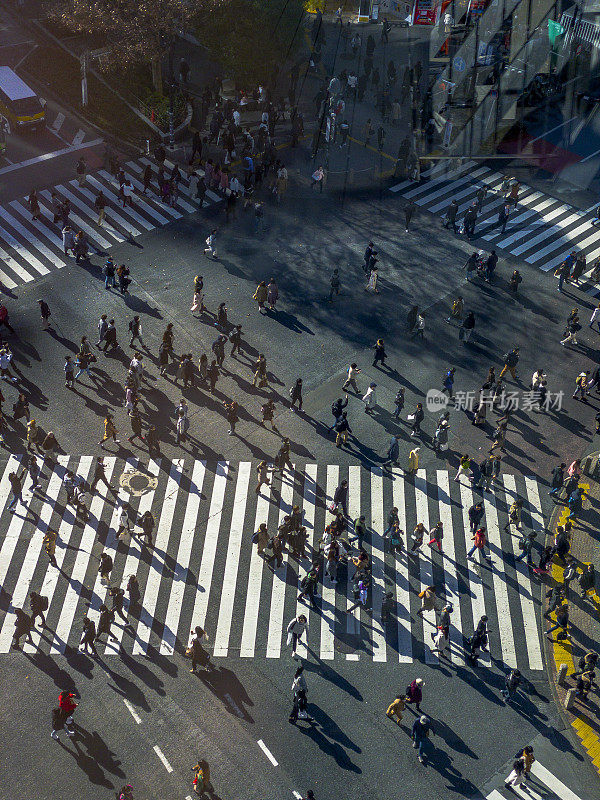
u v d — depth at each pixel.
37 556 32.38
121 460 35.75
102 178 50.91
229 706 28.22
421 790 26.41
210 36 56.56
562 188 50.00
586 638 30.88
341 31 62.72
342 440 36.50
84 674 28.94
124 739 27.28
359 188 51.16
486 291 44.75
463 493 35.25
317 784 26.42
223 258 45.91
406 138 51.00
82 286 43.84
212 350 40.16
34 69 58.38
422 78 52.56
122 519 33.12
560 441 37.59
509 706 28.70
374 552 33.09
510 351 41.06
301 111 56.69
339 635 30.34
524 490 35.59
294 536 32.25
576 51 43.44
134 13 52.44
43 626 30.25
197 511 34.06
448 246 47.44
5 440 36.41
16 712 27.86
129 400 36.41
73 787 26.09
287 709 28.23
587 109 45.22
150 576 31.83
